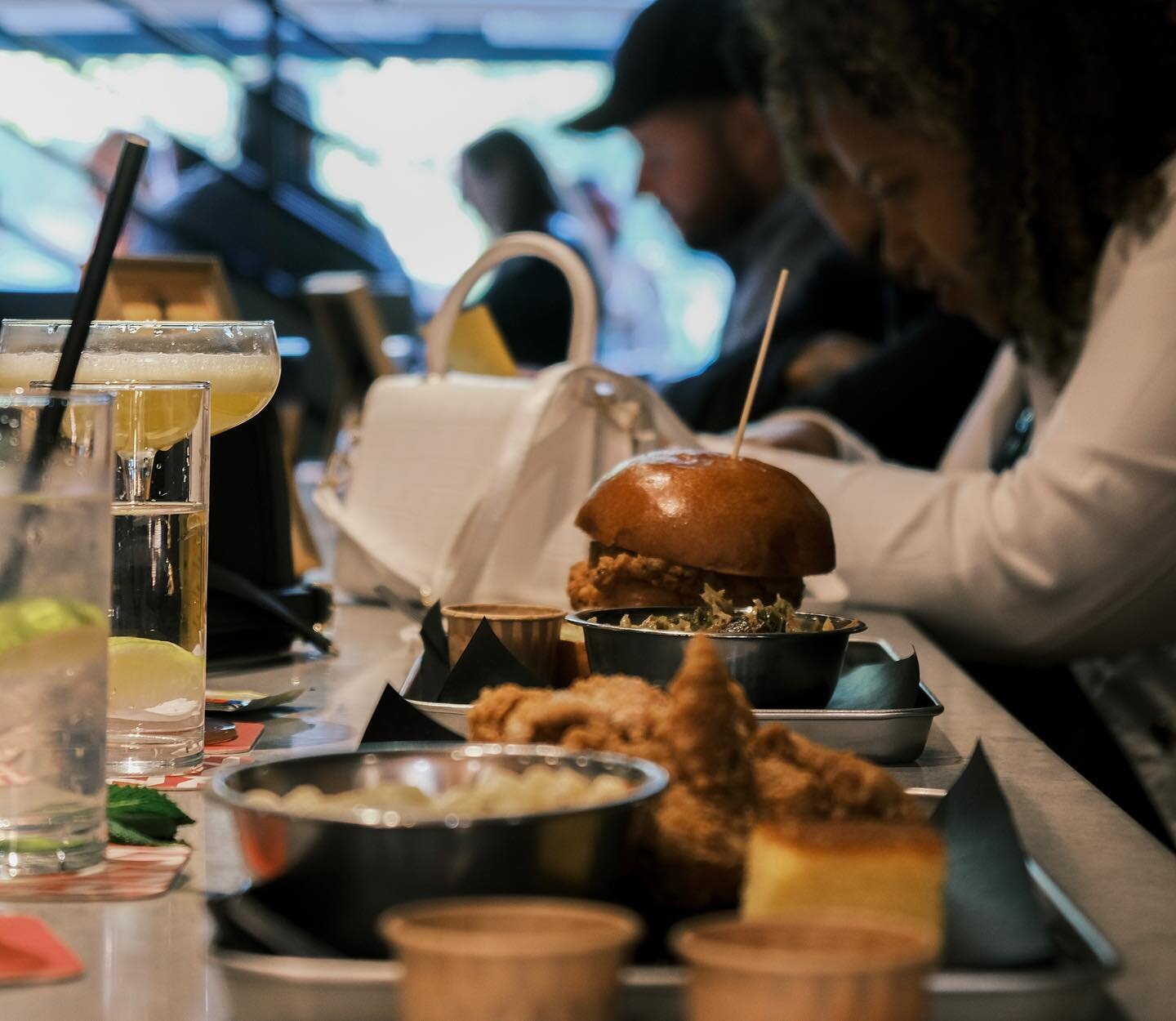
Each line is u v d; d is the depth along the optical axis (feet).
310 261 19.44
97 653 2.38
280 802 1.91
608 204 22.34
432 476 5.74
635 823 2.08
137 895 2.26
